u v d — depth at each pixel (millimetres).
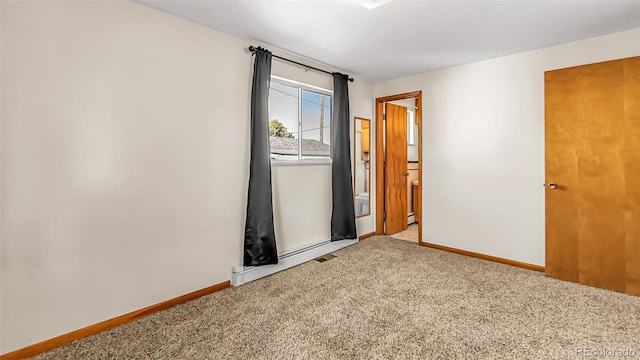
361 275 2932
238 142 2777
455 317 2125
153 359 1712
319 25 2494
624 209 2480
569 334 1902
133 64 2123
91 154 1960
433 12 2260
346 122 3793
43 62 1769
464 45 2916
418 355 1714
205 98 2531
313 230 3590
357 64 3535
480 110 3402
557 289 2576
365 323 2059
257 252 2818
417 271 3029
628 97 2453
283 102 3295
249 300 2424
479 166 3430
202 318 2152
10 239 1692
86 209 1946
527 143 3082
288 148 3359
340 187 3744
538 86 3002
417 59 3328
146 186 2209
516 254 3186
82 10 1898
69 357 1743
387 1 2098
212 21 2430
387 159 4590
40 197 1780
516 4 2137
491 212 3354
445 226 3746
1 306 1675
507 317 2117
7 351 1695
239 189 2793
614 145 2514
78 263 1924
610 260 2545
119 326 2066
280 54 3115
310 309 2262
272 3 2131
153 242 2256
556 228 2812
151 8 2201
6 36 1653
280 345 1821
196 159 2488
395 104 4805
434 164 3816
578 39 2750
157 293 2283
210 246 2596
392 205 4695
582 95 2660
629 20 2373
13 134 1688
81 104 1912
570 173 2727
